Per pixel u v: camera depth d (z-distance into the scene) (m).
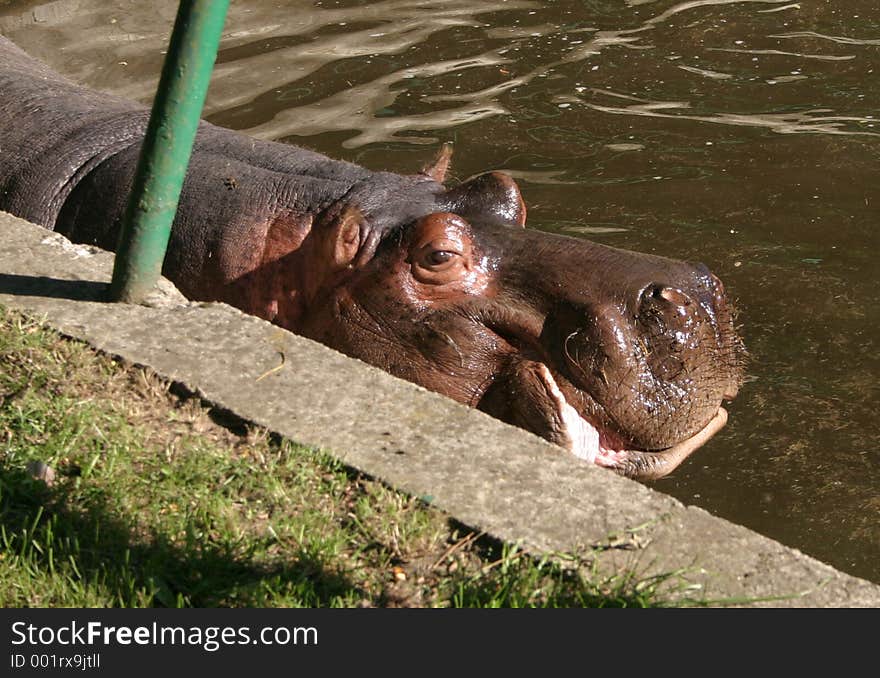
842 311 8.98
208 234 7.80
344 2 13.54
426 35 12.82
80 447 5.55
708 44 12.63
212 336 6.31
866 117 11.35
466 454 5.52
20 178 8.53
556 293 7.05
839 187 10.38
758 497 7.30
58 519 5.15
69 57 12.24
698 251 9.57
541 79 11.95
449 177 10.32
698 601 4.78
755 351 8.58
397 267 7.29
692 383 6.99
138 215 6.39
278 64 12.18
